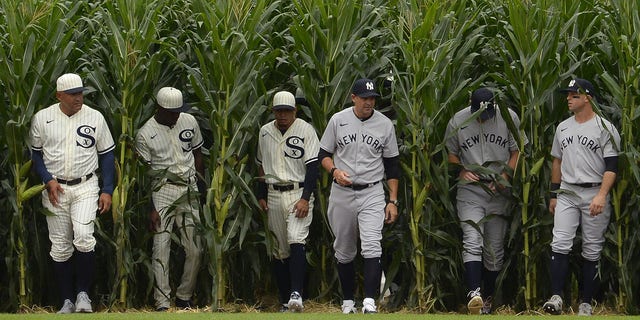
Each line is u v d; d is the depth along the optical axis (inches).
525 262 1433.3
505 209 1434.5
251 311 1439.5
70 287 1396.4
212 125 1433.3
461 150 1432.1
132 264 1424.7
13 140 1392.7
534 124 1434.5
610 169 1352.1
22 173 1405.0
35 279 1462.8
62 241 1378.0
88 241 1354.6
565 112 1450.5
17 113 1401.3
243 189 1423.5
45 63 1418.6
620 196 1405.0
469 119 1375.5
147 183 1443.2
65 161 1364.4
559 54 1411.2
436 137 1423.5
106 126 1398.9
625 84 1407.5
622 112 1398.9
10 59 1448.1
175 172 1429.6
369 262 1344.7
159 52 1422.2
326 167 1364.4
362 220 1354.6
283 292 1466.5
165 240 1434.5
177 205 1409.9
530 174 1417.3
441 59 1392.7
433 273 1434.5
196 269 1449.3
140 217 1453.0
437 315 1325.0
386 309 1449.3
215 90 1440.7
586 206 1366.9
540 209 1435.8
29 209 1434.5
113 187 1403.8
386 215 1376.7
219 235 1427.2
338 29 1460.4
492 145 1419.8
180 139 1432.1
